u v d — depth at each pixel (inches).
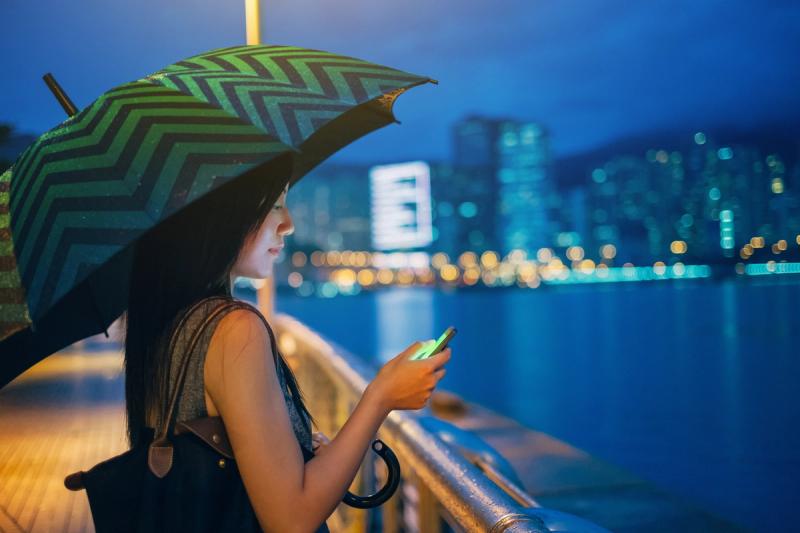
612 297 7190.0
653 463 627.5
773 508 439.2
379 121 71.1
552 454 335.6
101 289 61.8
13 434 223.3
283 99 46.1
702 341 2202.3
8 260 45.9
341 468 47.2
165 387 47.9
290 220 55.6
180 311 49.8
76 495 157.4
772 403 1052.5
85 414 256.4
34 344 58.7
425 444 73.7
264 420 45.9
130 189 43.8
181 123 45.0
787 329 2541.8
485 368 1653.5
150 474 47.3
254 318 47.9
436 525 94.0
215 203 50.9
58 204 45.1
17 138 225.0
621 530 237.0
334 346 190.2
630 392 1230.3
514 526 47.8
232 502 47.0
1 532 134.2
